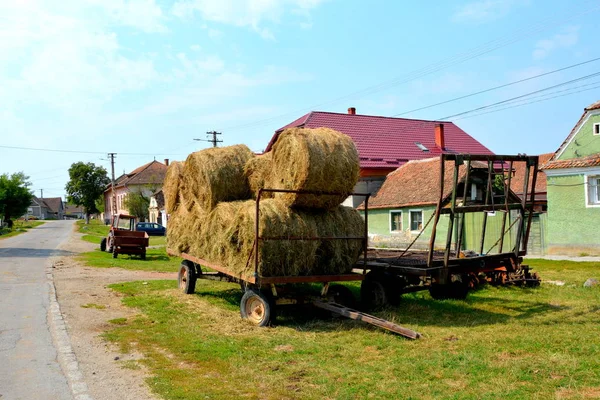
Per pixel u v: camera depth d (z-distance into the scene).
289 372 5.62
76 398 4.89
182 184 10.98
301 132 7.99
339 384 5.20
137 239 21.77
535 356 6.07
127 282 13.23
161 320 8.41
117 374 5.61
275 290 8.02
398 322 8.12
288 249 7.84
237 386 5.18
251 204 8.13
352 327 7.81
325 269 8.48
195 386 5.18
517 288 11.54
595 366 5.62
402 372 5.57
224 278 10.36
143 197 60.84
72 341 7.04
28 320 8.40
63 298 10.60
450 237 8.55
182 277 11.55
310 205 8.23
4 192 53.16
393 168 28.05
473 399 4.71
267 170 8.95
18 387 5.21
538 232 21.16
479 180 15.62
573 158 19.56
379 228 25.34
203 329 7.76
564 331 7.36
